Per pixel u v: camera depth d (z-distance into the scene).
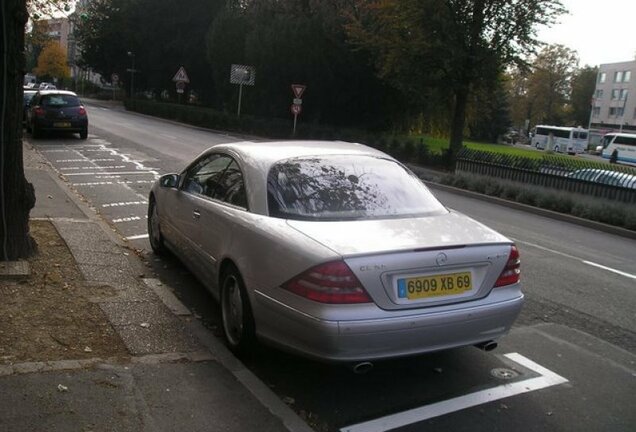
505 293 3.98
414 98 29.48
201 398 3.56
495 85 24.16
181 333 4.50
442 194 17.38
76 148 19.14
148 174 14.34
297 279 3.60
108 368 3.79
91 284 5.36
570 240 11.07
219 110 44.06
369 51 31.08
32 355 3.87
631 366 4.66
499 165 18.39
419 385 4.10
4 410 3.21
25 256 5.72
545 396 4.04
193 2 51.62
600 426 3.67
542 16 22.45
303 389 3.97
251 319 4.08
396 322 3.52
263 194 4.31
